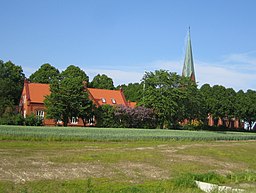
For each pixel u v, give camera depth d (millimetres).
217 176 30391
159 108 94062
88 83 135750
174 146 50406
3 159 29203
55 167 27781
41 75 129500
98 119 94750
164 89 94312
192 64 137500
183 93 96062
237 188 25672
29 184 22312
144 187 24562
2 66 122875
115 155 35750
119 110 94938
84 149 41219
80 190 22438
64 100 87438
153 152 41125
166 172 30484
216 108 119875
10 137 47281
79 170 27625
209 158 41031
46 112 88562
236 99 123500
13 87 116375
